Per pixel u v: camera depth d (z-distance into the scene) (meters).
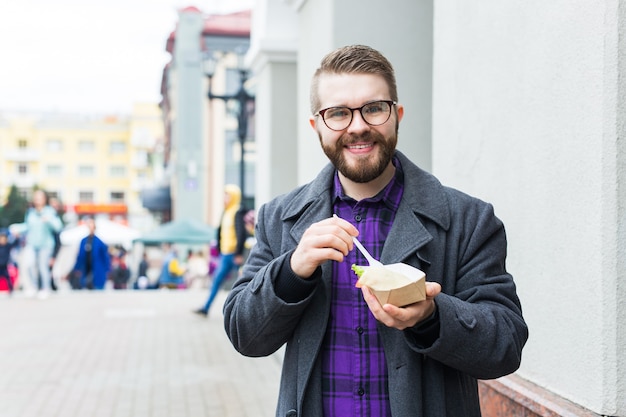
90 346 8.05
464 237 1.88
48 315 10.63
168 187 42.12
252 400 5.73
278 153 7.55
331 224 1.72
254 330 1.84
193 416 5.30
